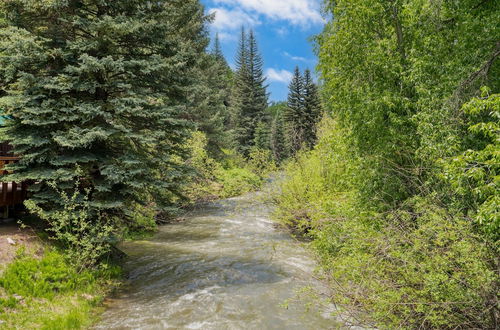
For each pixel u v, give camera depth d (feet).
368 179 27.40
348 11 28.50
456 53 25.54
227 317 21.58
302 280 28.27
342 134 31.27
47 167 26.40
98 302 23.20
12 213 30.99
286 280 28.37
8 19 26.61
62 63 27.37
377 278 16.63
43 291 21.18
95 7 30.22
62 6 25.48
